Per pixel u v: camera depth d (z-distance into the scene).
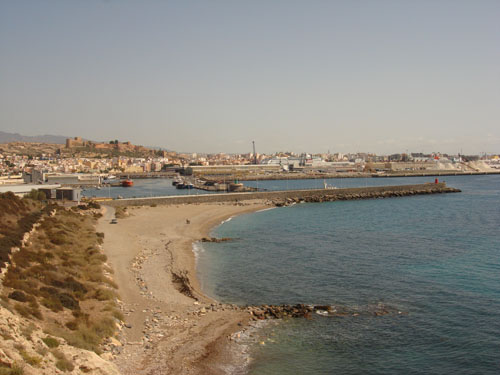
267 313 41.09
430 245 75.31
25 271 40.16
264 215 121.44
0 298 30.53
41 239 57.94
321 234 87.31
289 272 56.78
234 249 71.75
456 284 50.78
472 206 145.62
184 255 66.12
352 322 39.31
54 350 25.28
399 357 32.78
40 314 31.17
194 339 34.47
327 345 34.59
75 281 42.19
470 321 39.34
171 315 39.38
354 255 66.94
